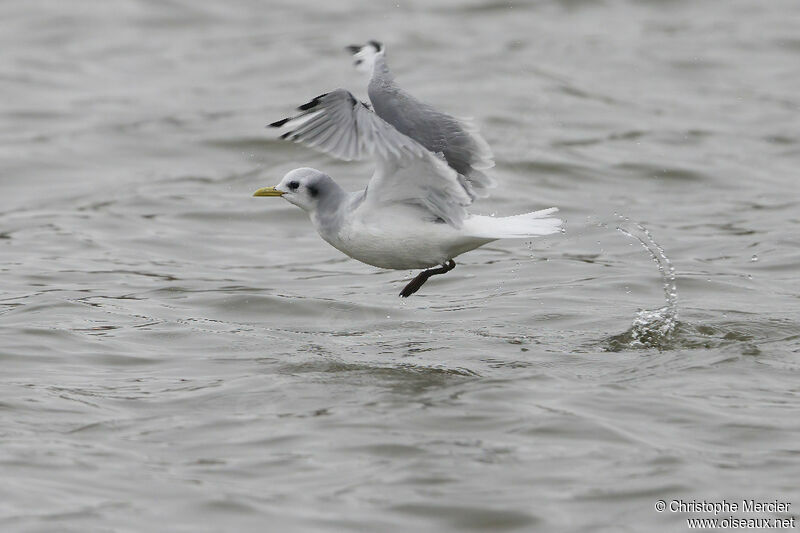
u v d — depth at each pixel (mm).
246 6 33469
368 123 10961
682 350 13258
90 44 30594
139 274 17297
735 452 10523
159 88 27703
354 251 12734
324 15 32750
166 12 32781
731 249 18172
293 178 12898
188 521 9398
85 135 24719
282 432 10992
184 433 11047
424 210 12289
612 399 11656
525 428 10992
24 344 13656
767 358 12852
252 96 27125
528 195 21406
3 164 22969
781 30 30891
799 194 21281
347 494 9805
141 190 21828
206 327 14539
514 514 9477
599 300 15531
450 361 13023
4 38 30734
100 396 12047
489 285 16562
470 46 30203
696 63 28797
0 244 18688
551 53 29609
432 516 9484
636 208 20688
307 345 13773
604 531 9250
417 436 10859
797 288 16016
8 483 9984
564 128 24906
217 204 21141
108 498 9758
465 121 12383
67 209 20766
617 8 33031
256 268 17859
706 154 23500
